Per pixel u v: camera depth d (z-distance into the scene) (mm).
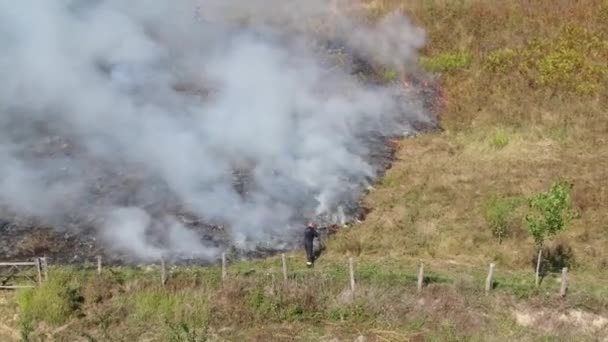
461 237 29000
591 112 37688
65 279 26375
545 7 47062
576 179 32688
